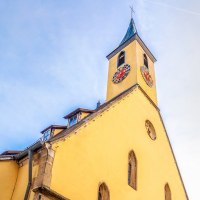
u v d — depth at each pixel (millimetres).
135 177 16328
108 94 24062
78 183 11922
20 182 12484
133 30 29031
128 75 23641
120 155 15547
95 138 14219
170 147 22188
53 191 10445
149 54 27859
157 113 22844
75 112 18328
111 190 13688
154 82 25891
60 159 11672
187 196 21344
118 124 16688
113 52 27984
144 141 18875
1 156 13297
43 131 18875
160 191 18203
